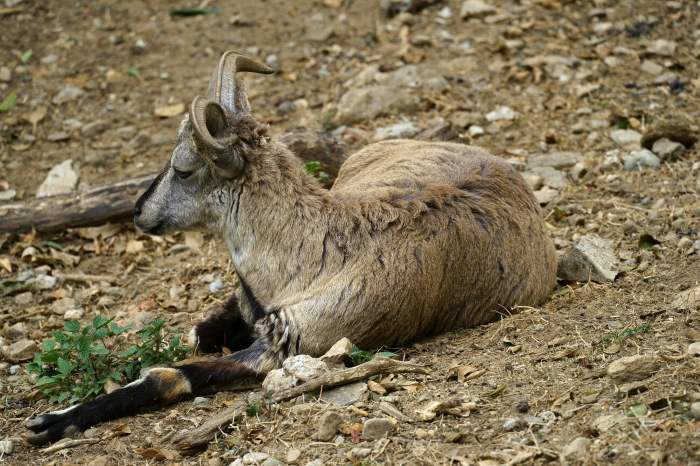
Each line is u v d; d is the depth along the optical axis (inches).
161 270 504.1
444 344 367.2
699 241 419.8
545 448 278.7
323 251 364.2
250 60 399.9
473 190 386.9
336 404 324.2
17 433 348.5
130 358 377.4
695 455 259.8
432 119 591.8
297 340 355.9
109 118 634.8
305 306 357.1
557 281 420.5
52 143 621.3
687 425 272.4
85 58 689.0
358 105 602.9
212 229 387.2
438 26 685.9
